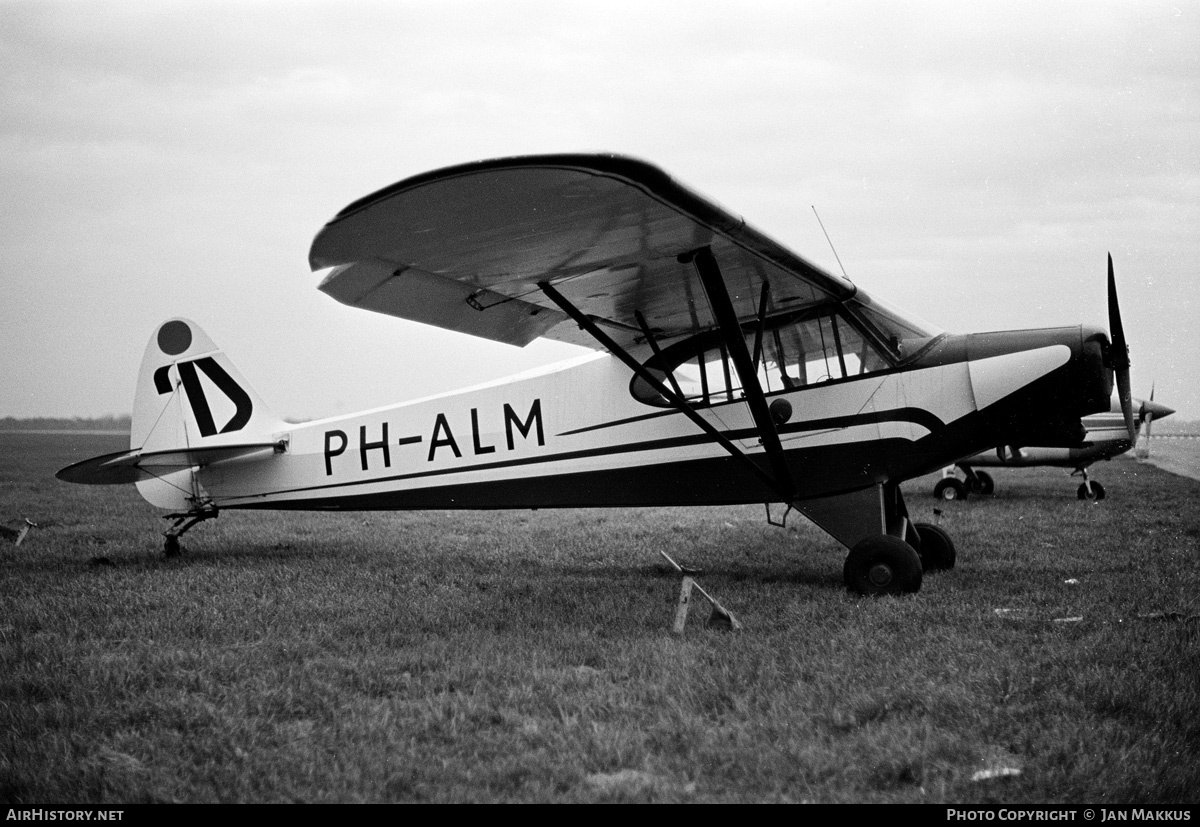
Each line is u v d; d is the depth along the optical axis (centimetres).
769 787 307
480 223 480
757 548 895
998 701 387
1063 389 632
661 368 728
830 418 674
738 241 533
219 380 891
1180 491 1502
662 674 427
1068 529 991
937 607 567
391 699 409
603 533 1032
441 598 633
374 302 611
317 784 314
